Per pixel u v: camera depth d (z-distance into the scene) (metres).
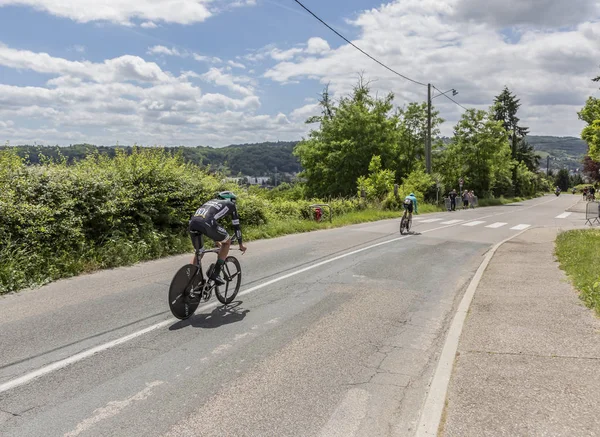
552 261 10.29
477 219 26.22
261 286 8.09
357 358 4.81
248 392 3.96
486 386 3.84
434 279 9.11
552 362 4.31
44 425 3.36
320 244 13.70
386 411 3.68
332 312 6.54
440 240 15.51
